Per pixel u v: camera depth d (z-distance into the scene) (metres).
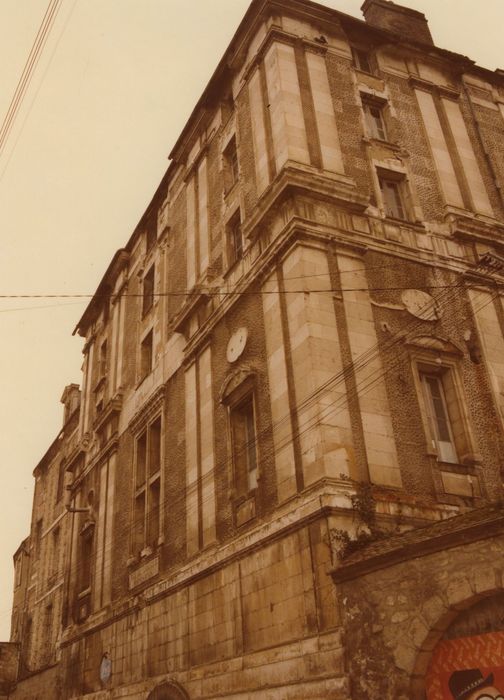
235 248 22.84
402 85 24.80
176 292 27.11
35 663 36.66
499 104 26.86
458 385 18.59
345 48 24.14
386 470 16.08
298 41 23.09
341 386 16.70
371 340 17.88
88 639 27.30
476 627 11.71
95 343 36.97
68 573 31.75
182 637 19.78
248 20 24.50
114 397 30.70
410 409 17.45
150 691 20.75
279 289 18.83
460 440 18.05
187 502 21.75
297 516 15.52
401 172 22.27
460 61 26.48
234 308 21.23
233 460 19.52
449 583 11.95
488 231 22.05
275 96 21.78
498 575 11.31
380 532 14.89
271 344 18.64
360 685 12.88
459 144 24.34
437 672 12.04
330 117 21.91
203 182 26.42
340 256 18.81
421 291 19.73
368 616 13.08
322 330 17.28
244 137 23.47
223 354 21.38
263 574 16.53
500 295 20.92
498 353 19.70
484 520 11.65
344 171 20.92
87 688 26.06
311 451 15.96
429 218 21.69
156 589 22.00
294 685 14.46
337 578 13.85
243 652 16.67
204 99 26.72
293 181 19.09
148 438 26.33
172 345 25.94
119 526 27.45
